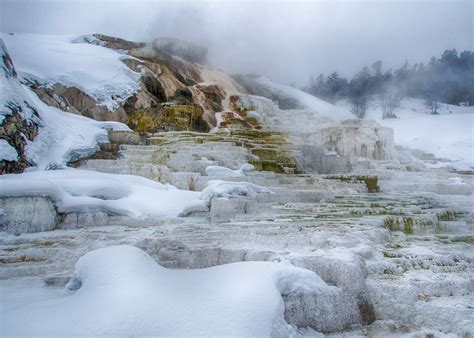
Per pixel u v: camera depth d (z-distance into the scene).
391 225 6.60
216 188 7.73
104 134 11.82
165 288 2.89
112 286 2.92
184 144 12.14
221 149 11.81
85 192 7.40
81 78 15.53
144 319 2.46
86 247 4.91
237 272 3.19
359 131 16.08
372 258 4.18
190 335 2.37
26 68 14.32
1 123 8.12
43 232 6.29
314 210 7.37
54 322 2.53
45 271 4.47
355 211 7.27
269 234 4.90
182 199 8.05
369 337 3.05
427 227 6.80
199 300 2.67
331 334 3.09
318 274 3.50
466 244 5.50
